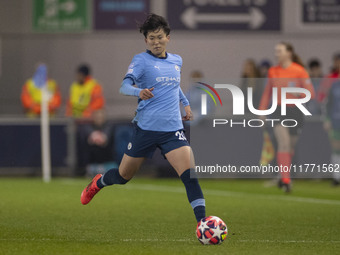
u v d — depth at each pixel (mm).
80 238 23719
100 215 30500
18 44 69812
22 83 69938
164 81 22266
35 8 68188
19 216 29969
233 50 69688
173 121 22328
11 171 52406
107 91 70312
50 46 70000
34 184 46750
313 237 24359
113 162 52625
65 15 68438
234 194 41156
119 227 26688
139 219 29188
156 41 22078
